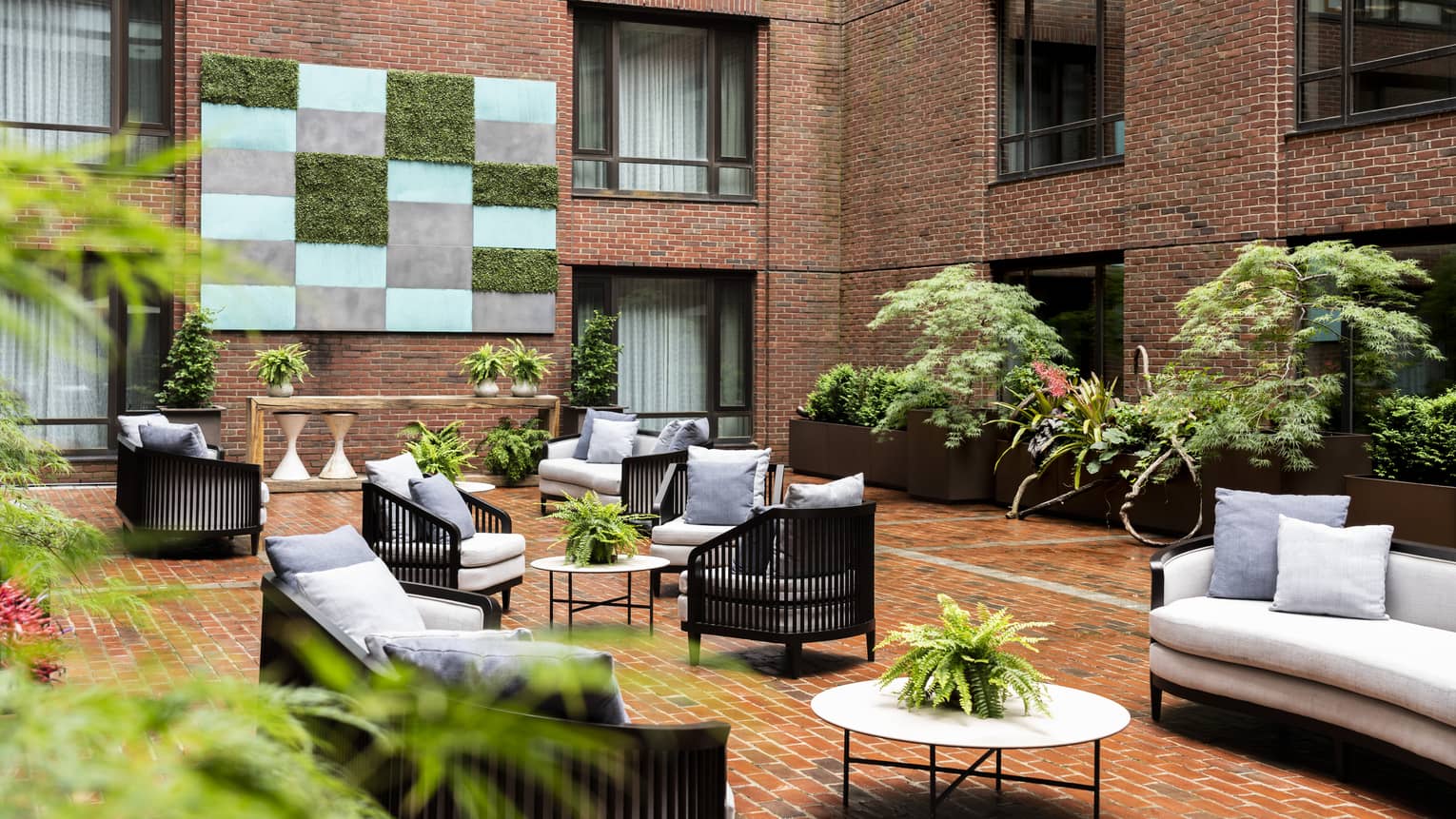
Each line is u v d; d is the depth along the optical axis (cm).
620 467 1198
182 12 1429
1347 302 948
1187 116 1239
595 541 730
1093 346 1383
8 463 158
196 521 980
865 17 1661
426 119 1523
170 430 986
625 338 1673
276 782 38
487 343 1562
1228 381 1098
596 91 1634
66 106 1398
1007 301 1326
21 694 38
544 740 46
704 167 1683
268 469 1476
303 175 1467
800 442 1638
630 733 306
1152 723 575
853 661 686
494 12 1552
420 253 1527
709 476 848
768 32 1680
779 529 659
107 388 1416
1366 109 1101
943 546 1092
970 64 1483
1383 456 940
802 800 466
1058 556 1037
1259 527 600
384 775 250
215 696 40
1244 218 1185
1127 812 458
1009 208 1452
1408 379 1075
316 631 343
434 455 1182
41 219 38
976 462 1377
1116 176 1319
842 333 1720
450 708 45
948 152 1525
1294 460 983
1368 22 1098
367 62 1501
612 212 1627
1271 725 577
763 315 1702
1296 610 559
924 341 1388
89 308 38
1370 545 563
